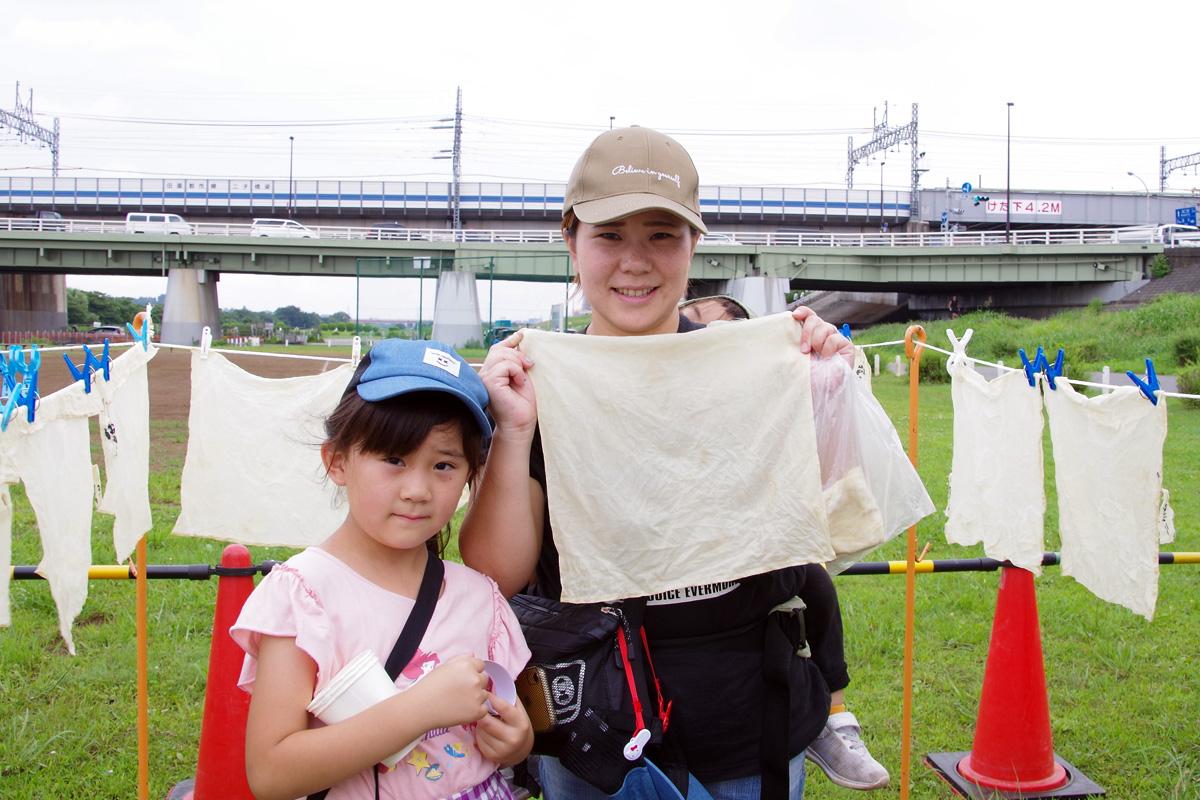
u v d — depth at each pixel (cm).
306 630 153
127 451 248
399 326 3078
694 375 193
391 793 157
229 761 307
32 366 196
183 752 372
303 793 148
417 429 154
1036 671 347
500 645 171
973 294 4931
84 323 8844
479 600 173
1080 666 466
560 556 181
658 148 182
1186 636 506
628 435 188
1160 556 347
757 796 183
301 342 4953
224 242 4041
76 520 215
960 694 425
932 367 2298
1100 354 2703
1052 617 533
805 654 194
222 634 310
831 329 198
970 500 345
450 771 161
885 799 344
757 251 3994
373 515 157
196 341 4109
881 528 197
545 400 185
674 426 190
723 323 194
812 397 197
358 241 3944
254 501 352
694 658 180
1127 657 473
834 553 191
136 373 255
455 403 161
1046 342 2914
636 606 179
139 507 260
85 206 5525
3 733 382
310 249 4006
